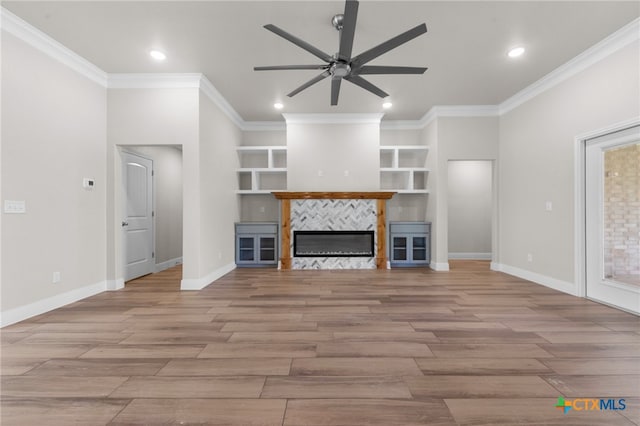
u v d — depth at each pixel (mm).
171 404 1613
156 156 5406
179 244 6309
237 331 2604
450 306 3293
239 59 3562
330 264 5613
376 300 3531
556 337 2457
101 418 1503
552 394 1692
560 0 2566
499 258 5293
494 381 1822
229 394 1700
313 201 5652
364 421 1480
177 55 3477
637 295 3023
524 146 4590
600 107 3318
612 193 3309
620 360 2072
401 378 1859
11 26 2756
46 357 2131
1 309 2691
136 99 4012
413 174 6008
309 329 2641
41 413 1538
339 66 2562
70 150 3434
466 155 5262
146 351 2225
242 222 5871
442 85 4340
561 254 3918
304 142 5707
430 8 2654
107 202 4023
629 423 1465
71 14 2725
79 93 3555
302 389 1748
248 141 6223
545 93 4141
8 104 2752
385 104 5129
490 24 2895
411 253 5758
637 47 2934
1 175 2695
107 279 4027
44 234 3107
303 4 2600
